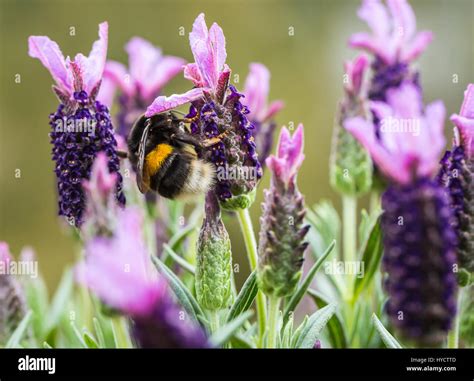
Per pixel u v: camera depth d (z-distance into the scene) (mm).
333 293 468
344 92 465
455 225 393
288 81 949
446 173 397
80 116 395
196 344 348
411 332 372
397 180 375
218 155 406
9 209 943
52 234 929
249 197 411
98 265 345
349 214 467
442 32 883
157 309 346
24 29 1001
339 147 465
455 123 395
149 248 462
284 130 396
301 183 860
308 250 471
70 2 984
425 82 847
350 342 447
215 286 403
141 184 440
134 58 494
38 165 969
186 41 967
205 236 404
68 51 982
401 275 373
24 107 989
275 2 988
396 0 476
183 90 827
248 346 397
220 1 979
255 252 415
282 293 396
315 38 978
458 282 396
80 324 479
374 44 476
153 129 446
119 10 974
